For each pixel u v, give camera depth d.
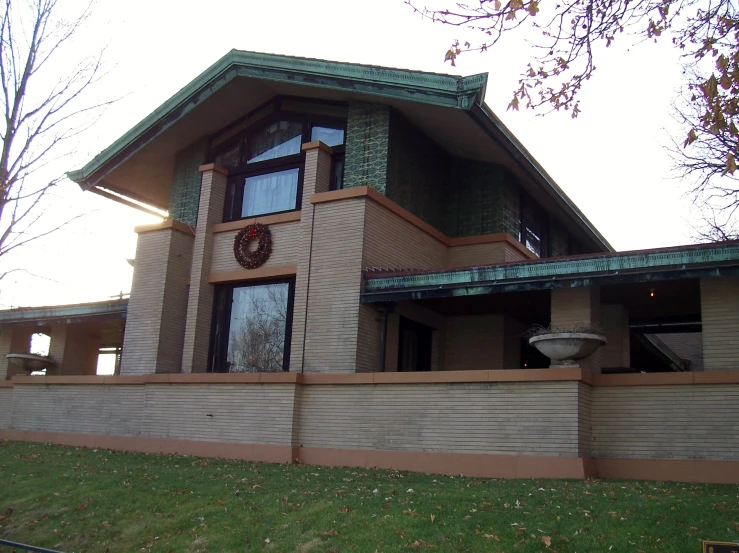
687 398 12.98
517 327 20.12
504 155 18.75
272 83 18.91
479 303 18.09
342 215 17.03
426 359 19.19
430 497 10.72
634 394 13.44
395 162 17.83
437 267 19.11
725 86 9.27
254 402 16.41
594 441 13.58
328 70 17.36
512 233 19.88
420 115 17.78
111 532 10.90
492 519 9.46
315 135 19.25
